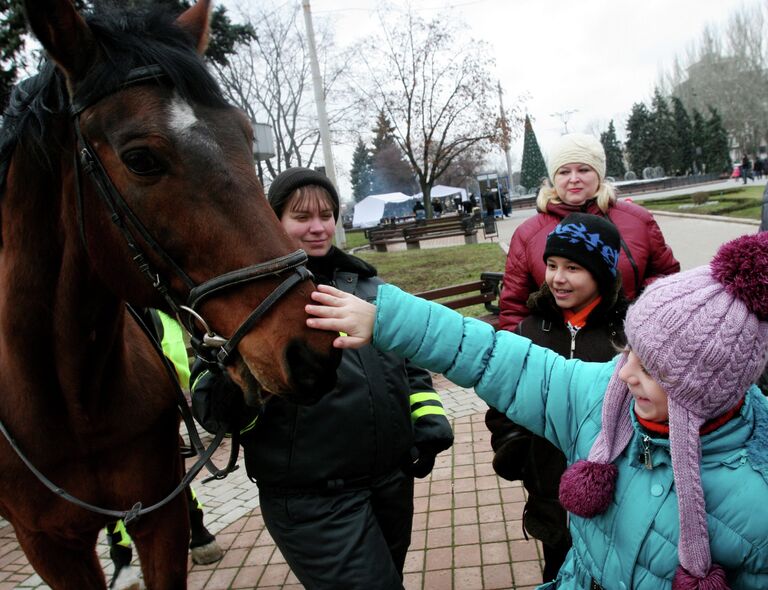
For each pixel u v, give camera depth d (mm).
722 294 1188
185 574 2293
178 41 1639
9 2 3857
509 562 3080
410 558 3217
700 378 1180
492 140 28219
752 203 17391
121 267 1666
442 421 2107
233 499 4145
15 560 3695
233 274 1480
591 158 2707
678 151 56938
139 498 2113
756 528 1212
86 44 1564
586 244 2023
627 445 1413
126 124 1507
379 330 1567
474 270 12422
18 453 1929
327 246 2072
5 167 1781
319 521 1880
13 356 1911
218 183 1496
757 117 56688
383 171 52062
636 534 1349
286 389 1446
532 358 1633
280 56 23641
